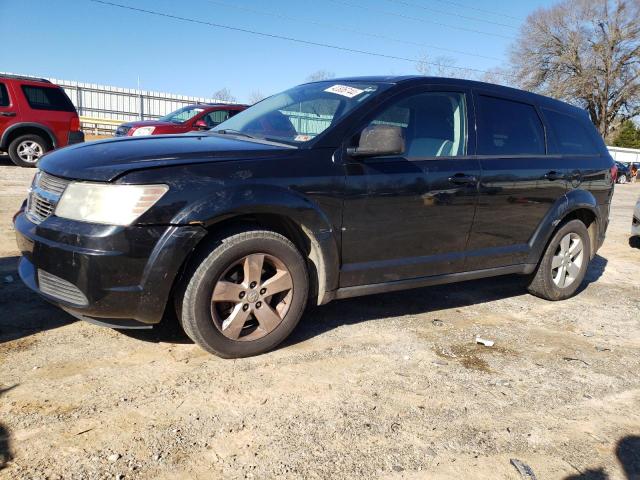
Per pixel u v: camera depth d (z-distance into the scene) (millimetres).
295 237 3531
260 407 2861
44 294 3146
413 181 3828
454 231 4152
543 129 4922
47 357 3221
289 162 3373
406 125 3977
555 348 4020
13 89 11977
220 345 3270
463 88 4383
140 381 3027
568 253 5176
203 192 3049
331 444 2596
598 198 5328
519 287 5617
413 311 4594
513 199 4480
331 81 4480
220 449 2492
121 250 2900
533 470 2533
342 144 3596
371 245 3744
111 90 26984
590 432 2895
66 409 2705
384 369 3420
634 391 3406
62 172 3131
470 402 3100
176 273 3023
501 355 3805
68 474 2250
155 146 3375
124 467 2320
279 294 3496
